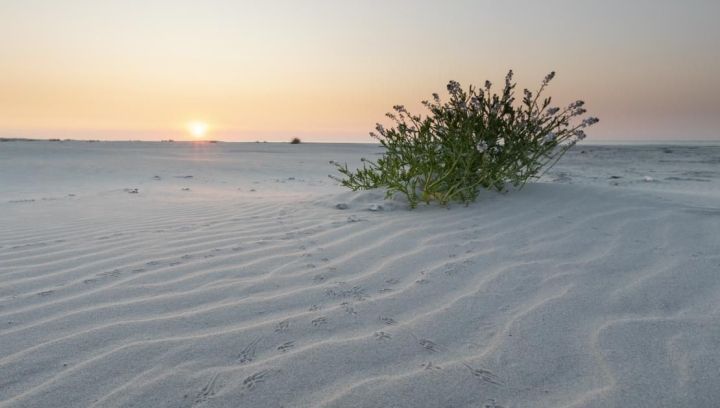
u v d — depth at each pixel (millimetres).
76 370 1441
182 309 1923
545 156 4301
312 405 1276
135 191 6906
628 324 1729
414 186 4121
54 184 8477
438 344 1615
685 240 2760
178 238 3166
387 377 1410
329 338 1664
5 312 1878
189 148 24922
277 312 1894
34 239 3158
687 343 1579
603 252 2582
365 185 4891
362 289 2141
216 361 1504
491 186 4312
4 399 1295
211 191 7258
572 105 4137
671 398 1290
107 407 1262
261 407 1269
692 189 7309
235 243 2998
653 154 19109
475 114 4133
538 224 3230
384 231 3197
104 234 3316
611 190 4355
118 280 2275
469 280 2217
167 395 1318
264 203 4969
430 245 2814
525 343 1608
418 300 2002
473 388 1351
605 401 1280
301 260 2598
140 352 1552
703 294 1987
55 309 1913
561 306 1897
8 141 29922
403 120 4379
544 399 1301
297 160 16375
